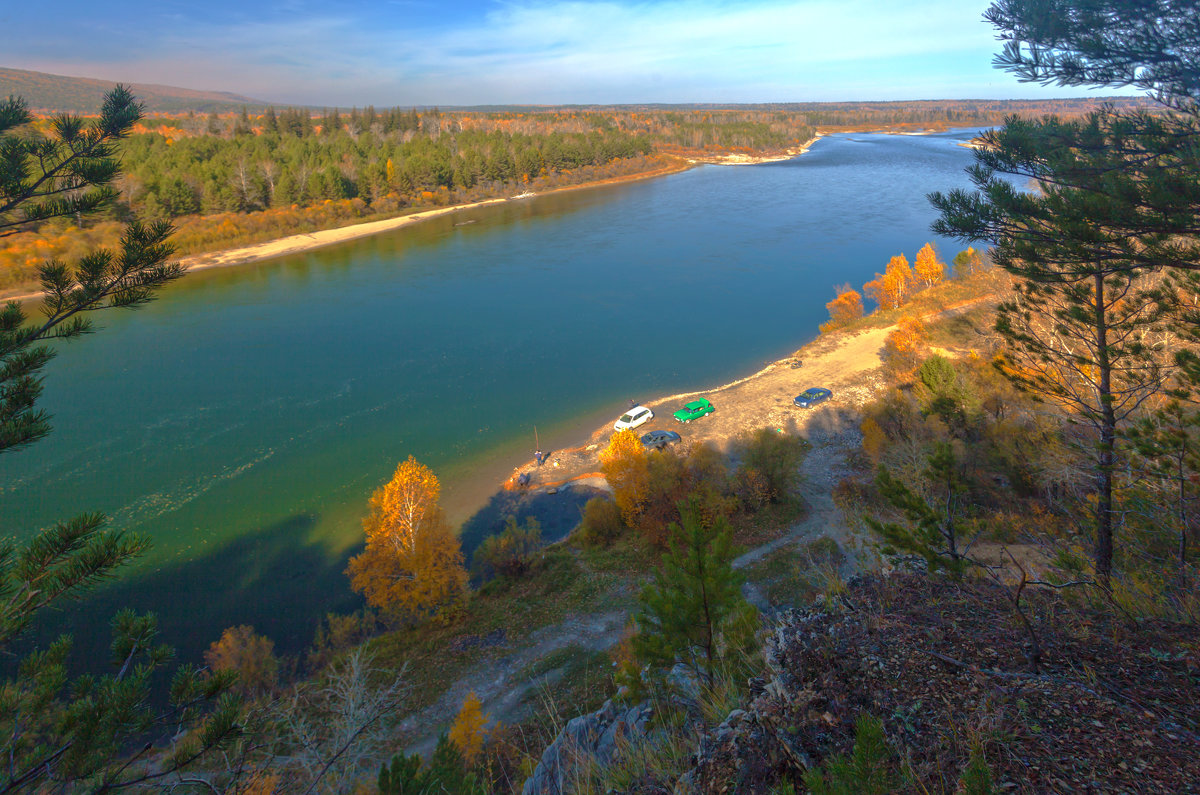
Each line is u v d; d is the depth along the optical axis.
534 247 101.12
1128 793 3.95
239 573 32.19
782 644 6.56
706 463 34.78
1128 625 6.44
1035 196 10.37
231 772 9.45
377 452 43.28
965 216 10.73
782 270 82.75
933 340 51.38
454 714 21.31
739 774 5.18
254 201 114.75
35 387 7.98
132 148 118.69
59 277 8.06
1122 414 13.67
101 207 8.64
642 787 6.39
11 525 34.62
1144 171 8.95
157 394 51.28
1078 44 8.97
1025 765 4.32
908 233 97.56
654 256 92.44
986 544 15.38
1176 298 12.53
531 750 15.77
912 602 7.38
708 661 9.21
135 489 38.53
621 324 66.81
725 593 9.71
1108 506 12.98
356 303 75.56
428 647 25.55
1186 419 11.67
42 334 8.13
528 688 22.14
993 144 10.78
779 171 172.88
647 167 183.50
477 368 56.75
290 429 46.12
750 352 58.91
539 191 157.38
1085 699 5.01
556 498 38.19
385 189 133.50
